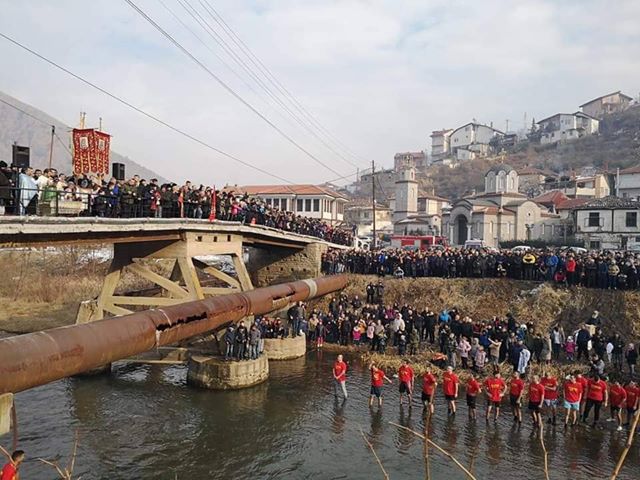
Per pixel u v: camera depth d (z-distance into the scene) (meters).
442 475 13.77
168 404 18.25
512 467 14.33
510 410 18.78
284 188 73.19
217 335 21.22
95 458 13.98
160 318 15.66
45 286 37.50
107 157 23.16
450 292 31.94
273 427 16.55
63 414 17.02
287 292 25.84
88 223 16.19
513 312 29.00
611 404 17.19
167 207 21.75
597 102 161.12
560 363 22.86
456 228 74.69
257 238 31.30
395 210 94.19
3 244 14.17
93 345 12.62
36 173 16.27
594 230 56.66
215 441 15.35
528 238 70.38
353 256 37.03
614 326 25.92
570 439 16.27
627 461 14.77
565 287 28.88
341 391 20.42
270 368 23.52
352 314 29.11
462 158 151.12
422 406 19.08
